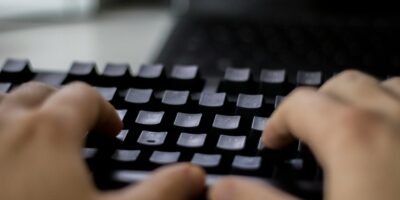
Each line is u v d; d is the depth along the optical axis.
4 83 0.51
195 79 0.51
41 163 0.38
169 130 0.46
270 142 0.43
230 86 0.51
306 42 0.69
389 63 0.63
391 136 0.37
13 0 0.96
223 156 0.44
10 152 0.38
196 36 0.72
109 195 0.37
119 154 0.44
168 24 0.92
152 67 0.52
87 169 0.40
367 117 0.38
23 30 0.91
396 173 0.36
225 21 0.75
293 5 0.75
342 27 0.72
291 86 0.50
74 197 0.37
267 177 0.42
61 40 0.87
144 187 0.38
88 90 0.42
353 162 0.36
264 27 0.73
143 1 1.03
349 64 0.64
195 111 0.49
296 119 0.40
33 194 0.37
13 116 0.40
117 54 0.80
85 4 0.97
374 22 0.73
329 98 0.40
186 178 0.38
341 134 0.37
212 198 0.38
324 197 0.39
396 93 0.42
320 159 0.38
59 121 0.39
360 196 0.35
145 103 0.49
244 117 0.47
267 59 0.66
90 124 0.41
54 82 0.52
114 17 0.98
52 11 0.96
